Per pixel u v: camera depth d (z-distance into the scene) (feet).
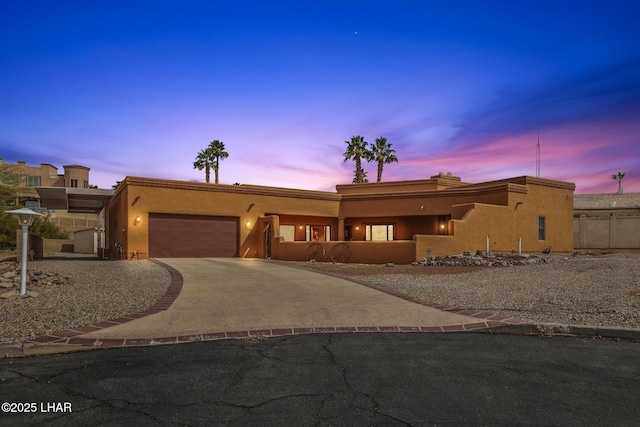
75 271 44.37
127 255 67.72
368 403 11.92
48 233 122.93
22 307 24.07
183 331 19.81
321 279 38.91
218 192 77.25
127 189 68.54
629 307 24.72
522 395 12.54
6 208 80.64
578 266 48.96
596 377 14.12
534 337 19.69
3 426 10.39
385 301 27.78
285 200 85.71
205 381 13.64
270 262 61.11
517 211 77.15
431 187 96.53
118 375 14.14
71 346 17.20
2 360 15.80
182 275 41.42
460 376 14.20
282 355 16.61
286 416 11.05
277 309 25.09
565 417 11.05
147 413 11.21
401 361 15.84
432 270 48.98
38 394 12.48
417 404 11.85
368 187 101.30
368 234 95.71
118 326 20.30
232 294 30.19
